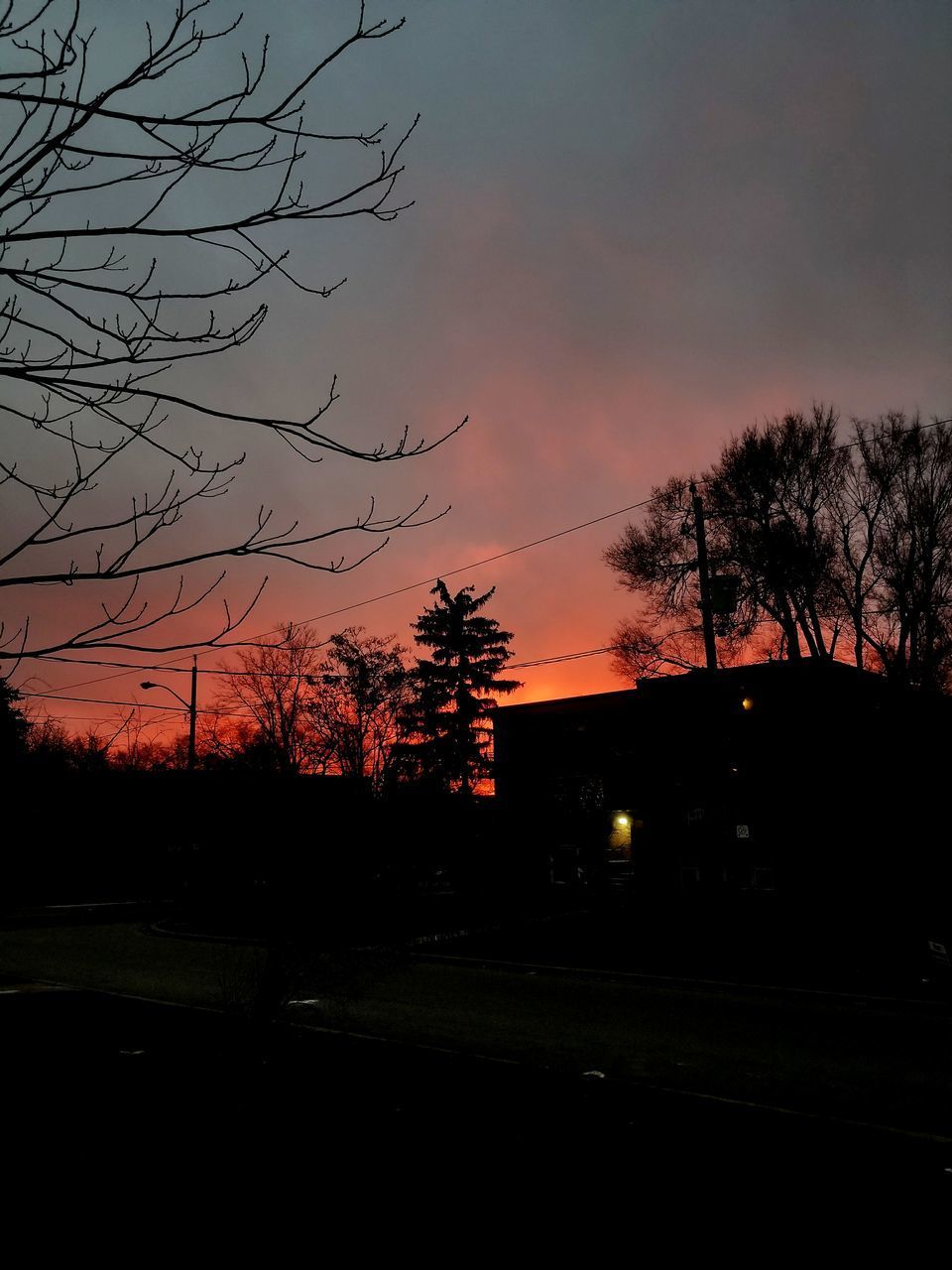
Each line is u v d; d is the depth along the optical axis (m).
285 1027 11.02
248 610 3.41
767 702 22.98
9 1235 4.68
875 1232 5.03
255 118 3.09
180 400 3.09
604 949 20.06
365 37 3.16
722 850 23.70
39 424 3.27
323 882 9.49
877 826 19.94
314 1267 4.44
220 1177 5.58
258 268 3.38
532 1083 8.27
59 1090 7.65
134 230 3.06
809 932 20.16
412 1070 8.73
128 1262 4.41
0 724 10.48
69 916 30.09
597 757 28.81
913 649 26.22
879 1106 8.02
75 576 3.00
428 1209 5.20
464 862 25.19
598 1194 5.53
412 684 26.56
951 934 15.14
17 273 3.04
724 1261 4.65
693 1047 10.64
